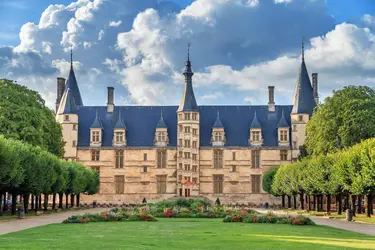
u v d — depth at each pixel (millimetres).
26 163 69688
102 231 40406
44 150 84312
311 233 39812
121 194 129500
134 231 40500
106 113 135250
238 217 54062
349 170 65438
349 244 31547
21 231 40406
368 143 64438
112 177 130000
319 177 76125
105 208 104188
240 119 134250
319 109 94250
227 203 129250
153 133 132125
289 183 98062
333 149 87500
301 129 128125
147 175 129750
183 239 34094
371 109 85375
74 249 28047
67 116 129750
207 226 46875
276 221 52344
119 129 131000
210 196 129750
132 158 130500
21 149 70500
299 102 129000
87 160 130375
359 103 85688
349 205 74500
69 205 118312
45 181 74438
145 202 122188
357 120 84188
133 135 132125
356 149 66125
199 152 131000
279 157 129750
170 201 70938
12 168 62094
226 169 130375
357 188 62594
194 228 44219
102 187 129875
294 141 128500
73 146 129250
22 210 61094
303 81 130000
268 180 121188
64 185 84938
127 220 54438
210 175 130250
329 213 75625
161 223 51031
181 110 130375
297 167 92688
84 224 49188
